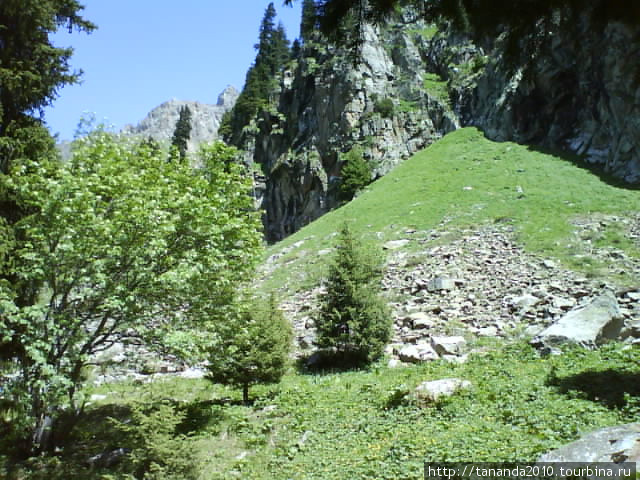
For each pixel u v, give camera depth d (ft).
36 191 36.47
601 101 149.07
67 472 32.89
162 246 37.50
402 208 139.74
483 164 163.53
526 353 46.29
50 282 37.01
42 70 45.21
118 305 34.65
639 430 20.65
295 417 38.99
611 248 83.82
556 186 129.49
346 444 31.83
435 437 28.78
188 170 47.24
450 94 223.51
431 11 19.57
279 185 247.09
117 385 56.80
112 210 39.09
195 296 40.93
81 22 47.60
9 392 33.86
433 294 75.82
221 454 33.73
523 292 69.51
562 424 26.91
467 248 95.86
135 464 28.99
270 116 274.57
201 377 60.03
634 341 44.57
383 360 57.31
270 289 102.17
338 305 60.44
